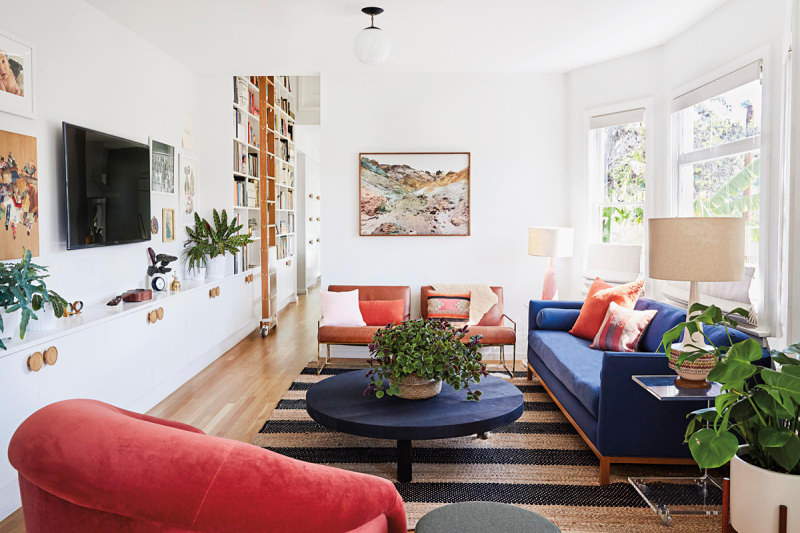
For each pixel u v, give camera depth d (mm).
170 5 3807
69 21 3555
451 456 3176
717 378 2008
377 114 5586
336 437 3424
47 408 1172
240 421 3682
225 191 5777
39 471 1020
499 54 4973
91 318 3268
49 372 2773
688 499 2660
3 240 2902
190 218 5520
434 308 5227
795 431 2086
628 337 3721
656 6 3914
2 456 2477
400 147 5605
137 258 4430
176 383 4398
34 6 3215
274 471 1088
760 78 3527
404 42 4625
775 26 3371
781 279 3230
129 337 3588
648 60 4902
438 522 1584
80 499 1008
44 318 2877
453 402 3018
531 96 5578
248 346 5887
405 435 2668
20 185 3031
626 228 5168
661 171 4840
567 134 5590
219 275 5508
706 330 2982
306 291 9805
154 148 4660
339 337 4801
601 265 5137
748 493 2049
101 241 3770
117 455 1014
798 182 2623
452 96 5578
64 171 3496
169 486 998
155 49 4766
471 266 5668
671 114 4668
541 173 5613
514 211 5629
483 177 5617
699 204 4391
